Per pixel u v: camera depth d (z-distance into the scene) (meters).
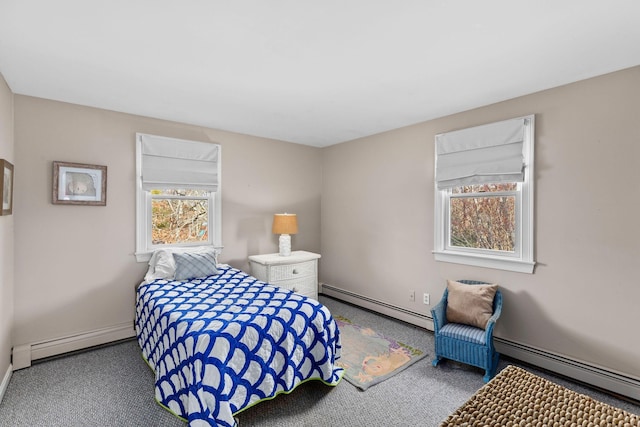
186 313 2.16
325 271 4.68
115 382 2.37
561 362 2.46
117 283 3.11
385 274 3.83
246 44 1.88
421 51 1.96
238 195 3.91
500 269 2.81
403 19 1.62
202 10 1.55
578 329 2.39
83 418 1.97
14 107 2.61
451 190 3.25
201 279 3.07
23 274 2.65
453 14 1.58
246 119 3.37
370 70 2.22
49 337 2.77
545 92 2.54
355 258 4.21
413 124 3.51
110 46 1.90
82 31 1.74
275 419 1.98
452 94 2.65
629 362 2.17
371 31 1.74
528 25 1.67
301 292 3.87
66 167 2.81
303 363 2.22
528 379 1.33
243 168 3.95
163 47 1.91
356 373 2.51
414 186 3.51
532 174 2.60
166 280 3.01
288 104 2.90
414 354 2.83
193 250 3.34
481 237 3.04
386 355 2.82
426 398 2.21
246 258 4.00
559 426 1.06
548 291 2.54
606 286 2.26
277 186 4.26
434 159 3.32
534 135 2.60
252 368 1.95
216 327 1.93
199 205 3.68
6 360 2.38
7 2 1.47
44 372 2.51
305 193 4.55
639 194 2.12
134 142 3.19
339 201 4.44
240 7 1.52
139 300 2.89
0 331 2.22
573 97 2.39
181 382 1.90
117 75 2.30
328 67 2.18
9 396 2.20
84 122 2.92
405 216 3.60
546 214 2.54
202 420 1.69
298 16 1.60
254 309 2.23
